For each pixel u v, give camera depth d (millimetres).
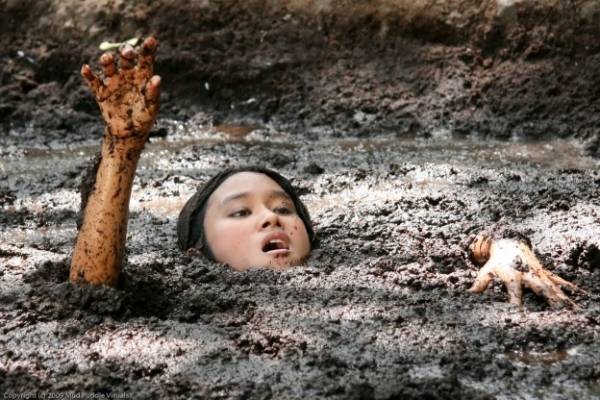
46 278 9125
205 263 9641
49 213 11805
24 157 14891
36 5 17297
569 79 15906
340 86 16578
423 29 16797
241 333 8172
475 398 7277
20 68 16984
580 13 16125
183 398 7297
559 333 8305
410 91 16422
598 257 9797
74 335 8117
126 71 8086
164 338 8086
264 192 9906
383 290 9031
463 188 12695
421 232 10703
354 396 7191
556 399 7453
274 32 17109
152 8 17219
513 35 16375
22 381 7461
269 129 16234
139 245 10484
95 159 8672
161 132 15992
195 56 16906
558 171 13430
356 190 12727
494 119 15781
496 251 9461
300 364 7695
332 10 17062
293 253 9719
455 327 8359
